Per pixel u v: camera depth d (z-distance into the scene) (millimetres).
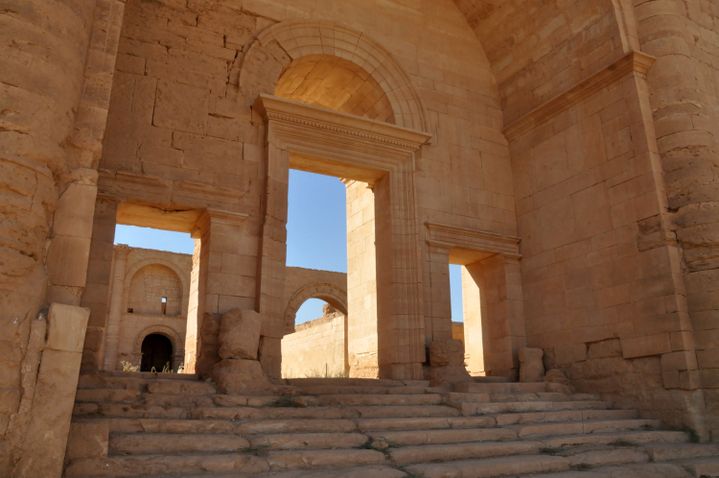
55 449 5059
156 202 10922
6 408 4867
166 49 11898
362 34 13977
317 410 8086
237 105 12211
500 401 10156
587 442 8500
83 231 6004
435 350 12227
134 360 30172
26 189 5391
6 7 5652
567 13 13453
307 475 5758
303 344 27266
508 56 15203
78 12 6301
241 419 7492
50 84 5766
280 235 11781
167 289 32531
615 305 11656
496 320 14023
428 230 13406
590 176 12664
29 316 5230
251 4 13000
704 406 10055
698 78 11930
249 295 11250
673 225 11062
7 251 5145
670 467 7566
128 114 11188
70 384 5258
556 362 12812
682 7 12445
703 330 10359
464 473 6480
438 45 15109
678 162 11203
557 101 13547
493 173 14711
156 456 5828
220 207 11445
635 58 11781
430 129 14195
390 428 7902
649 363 10867
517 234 14461
